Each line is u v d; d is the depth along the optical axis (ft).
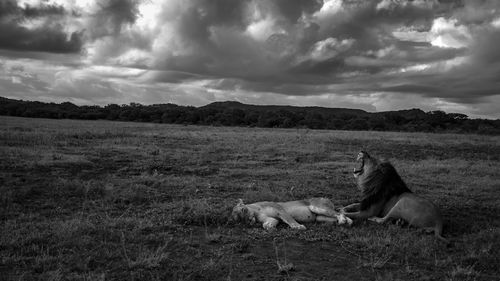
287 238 22.71
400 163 56.24
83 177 39.37
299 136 94.22
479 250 21.18
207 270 17.97
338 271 18.57
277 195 32.53
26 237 20.61
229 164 50.88
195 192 33.96
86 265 17.65
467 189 38.99
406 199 25.30
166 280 16.96
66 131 86.69
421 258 20.38
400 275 18.33
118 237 21.65
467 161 60.64
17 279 16.22
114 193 31.76
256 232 23.34
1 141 61.72
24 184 34.06
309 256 20.27
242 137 88.48
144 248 19.92
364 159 27.96
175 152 59.67
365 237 22.76
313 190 36.17
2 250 19.08
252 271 18.19
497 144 84.74
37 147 57.52
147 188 34.60
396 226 24.67
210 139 82.48
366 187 27.55
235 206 25.82
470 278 18.10
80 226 22.35
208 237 21.98
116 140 72.43
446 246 22.20
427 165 54.13
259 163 52.49
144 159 51.65
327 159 58.70
